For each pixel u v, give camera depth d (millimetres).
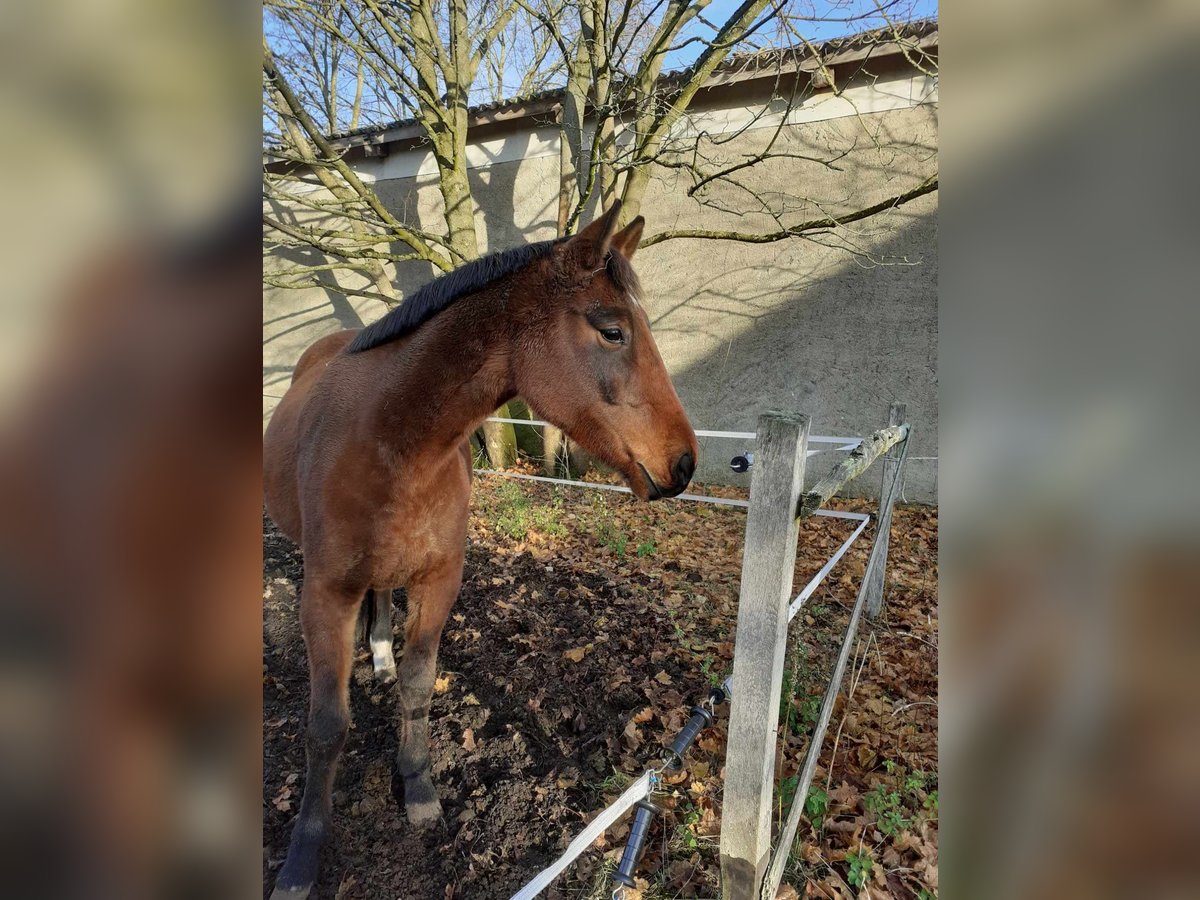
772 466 1463
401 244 8820
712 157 6969
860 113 6344
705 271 7258
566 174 7035
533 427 7617
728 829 1651
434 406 1826
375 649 3137
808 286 6754
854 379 6645
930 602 3982
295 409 2611
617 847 2115
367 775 2473
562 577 4277
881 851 2119
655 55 5094
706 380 7367
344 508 1874
